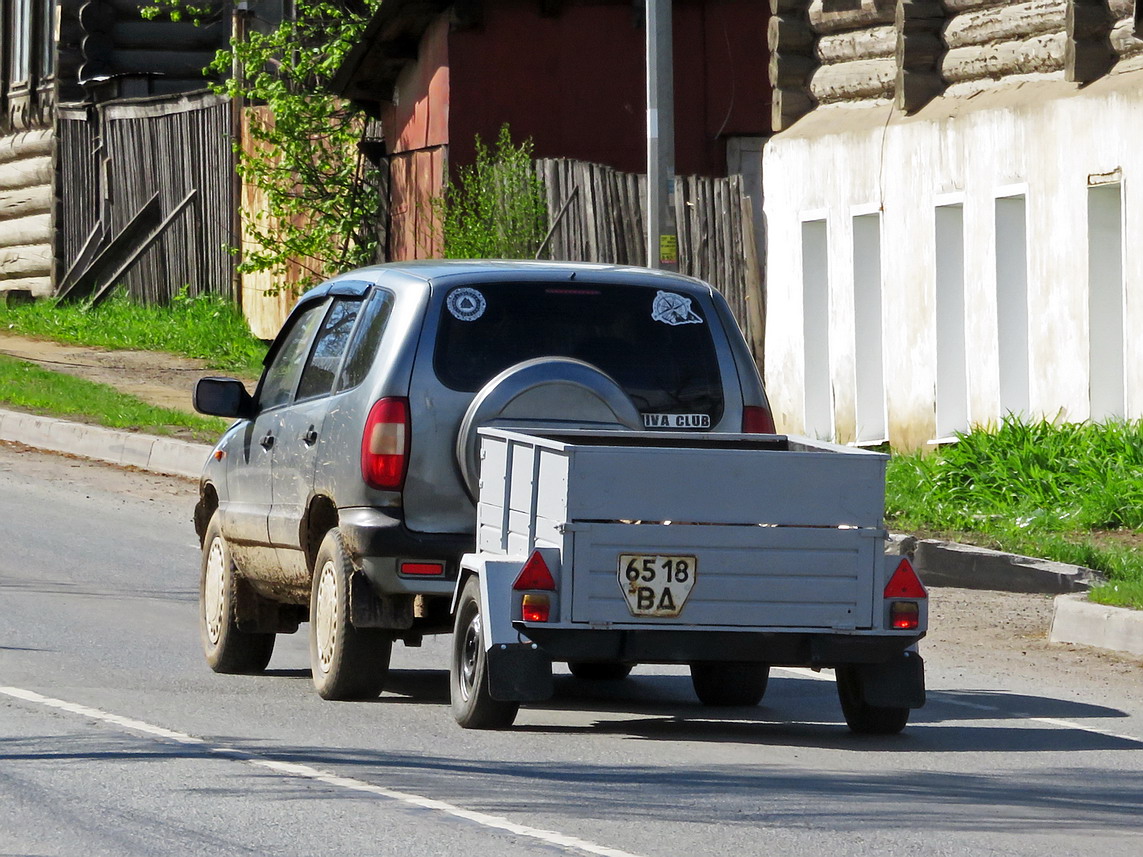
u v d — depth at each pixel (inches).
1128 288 2556.6
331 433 1440.7
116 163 4955.7
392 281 1460.4
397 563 1376.7
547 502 1264.8
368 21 4200.3
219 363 4119.1
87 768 1136.2
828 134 3203.7
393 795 1083.3
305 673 1604.3
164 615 1831.9
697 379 1449.3
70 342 4409.5
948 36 3004.4
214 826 1005.2
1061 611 1859.0
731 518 1259.8
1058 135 2689.5
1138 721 1448.1
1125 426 2534.5
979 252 2861.7
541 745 1263.5
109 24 5167.3
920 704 1320.1
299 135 4168.3
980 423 2861.7
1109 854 997.8
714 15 3907.5
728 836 1006.4
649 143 2664.9
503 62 3774.6
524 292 1433.3
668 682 1641.2
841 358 3179.1
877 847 992.2
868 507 1275.8
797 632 1268.5
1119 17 2650.1
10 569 2053.4
